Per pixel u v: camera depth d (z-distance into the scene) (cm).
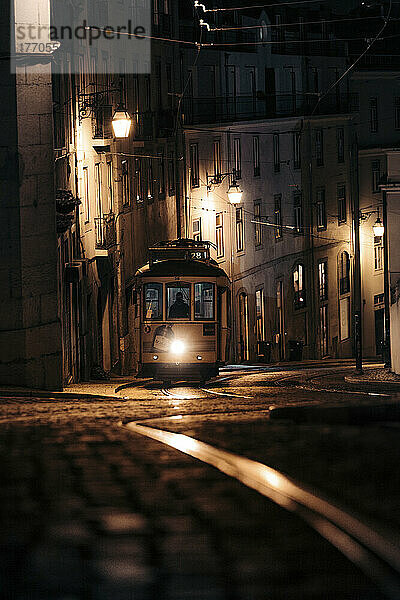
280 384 5006
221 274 4784
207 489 974
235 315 7906
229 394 4122
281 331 8638
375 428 1382
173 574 661
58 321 3775
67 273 4562
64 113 4659
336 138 9400
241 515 844
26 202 3575
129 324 6256
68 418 2042
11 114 3516
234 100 8144
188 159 7412
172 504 901
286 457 1122
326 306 9262
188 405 2950
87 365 5088
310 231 9006
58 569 677
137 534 782
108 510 881
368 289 9831
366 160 9775
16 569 678
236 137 8012
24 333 3584
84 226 5159
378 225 7000
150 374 4781
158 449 1319
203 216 7619
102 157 5609
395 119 10050
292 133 8800
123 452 1291
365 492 896
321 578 644
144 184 6612
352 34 10131
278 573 657
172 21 7212
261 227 8344
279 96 8725
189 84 7588
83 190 5162
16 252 3556
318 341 9112
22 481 1052
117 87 6019
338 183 9431
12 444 1413
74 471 1118
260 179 8325
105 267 5697
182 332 4731
